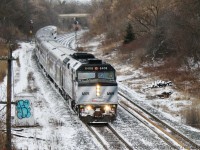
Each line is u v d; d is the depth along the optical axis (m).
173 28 58.09
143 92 45.81
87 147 25.77
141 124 31.73
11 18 135.12
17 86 48.47
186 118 32.47
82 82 31.95
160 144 26.38
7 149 22.38
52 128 30.20
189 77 48.72
